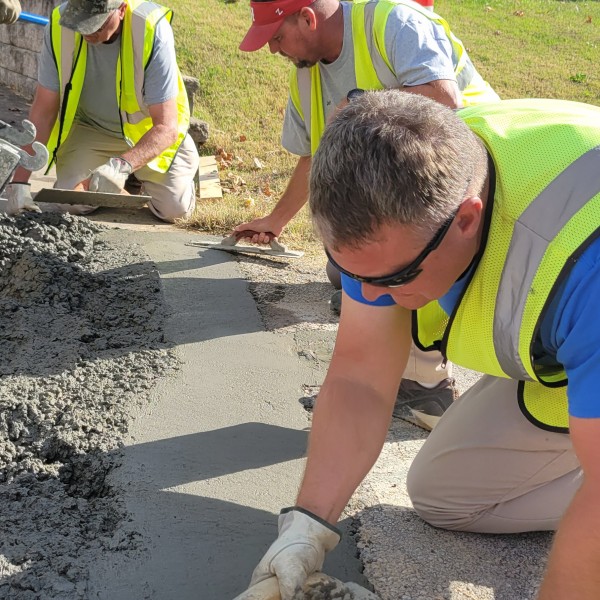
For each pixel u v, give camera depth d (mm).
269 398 2998
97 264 4035
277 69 8086
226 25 8992
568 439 2117
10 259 3844
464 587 2135
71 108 4625
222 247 4375
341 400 2043
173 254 4273
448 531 2361
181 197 4879
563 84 8961
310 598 1746
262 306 3799
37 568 2068
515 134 1675
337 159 1480
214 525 2291
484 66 9273
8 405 2734
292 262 4387
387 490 2545
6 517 2258
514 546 2314
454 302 1820
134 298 3715
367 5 3430
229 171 6176
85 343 3293
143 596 2027
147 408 2852
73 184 4848
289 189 4184
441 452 2256
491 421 2193
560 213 1529
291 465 2602
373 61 3445
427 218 1480
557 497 2229
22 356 3102
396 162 1446
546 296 1512
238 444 2691
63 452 2594
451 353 1916
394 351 2051
